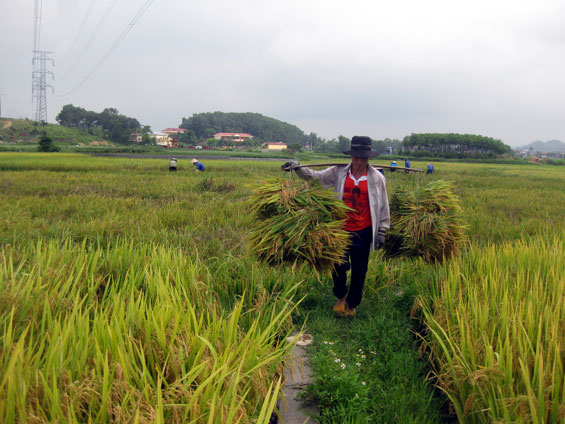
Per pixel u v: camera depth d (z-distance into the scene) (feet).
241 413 6.50
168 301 9.84
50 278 11.38
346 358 11.16
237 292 14.90
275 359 8.77
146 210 30.32
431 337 11.32
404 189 15.10
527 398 6.84
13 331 8.55
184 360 7.83
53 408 5.95
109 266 13.74
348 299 13.94
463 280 13.67
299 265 12.53
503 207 40.01
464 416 8.07
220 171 82.38
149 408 6.16
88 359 7.50
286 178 13.51
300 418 8.84
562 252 15.74
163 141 633.61
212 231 23.36
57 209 31.14
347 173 13.48
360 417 8.40
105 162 107.34
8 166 84.23
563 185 75.05
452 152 470.80
